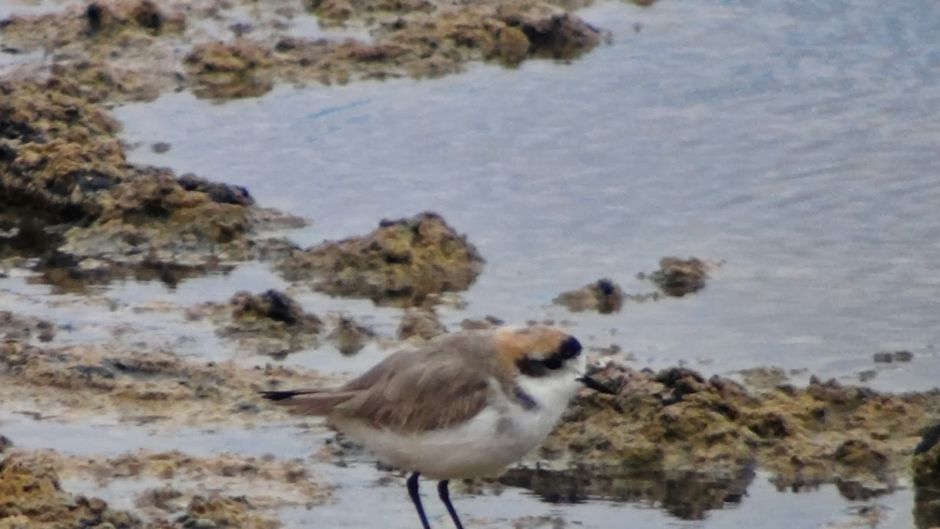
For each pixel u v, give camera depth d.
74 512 10.94
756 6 23.59
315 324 14.83
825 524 11.62
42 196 17.48
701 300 15.61
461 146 19.30
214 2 23.81
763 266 16.36
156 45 22.31
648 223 17.39
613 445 12.67
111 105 20.53
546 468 12.54
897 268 16.27
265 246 16.75
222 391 13.44
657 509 11.89
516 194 18.06
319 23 23.27
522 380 10.79
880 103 20.20
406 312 15.34
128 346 14.27
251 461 12.24
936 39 21.94
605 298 15.59
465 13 22.86
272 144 19.39
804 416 12.98
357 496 11.90
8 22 22.91
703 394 12.95
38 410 13.03
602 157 18.97
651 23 23.19
